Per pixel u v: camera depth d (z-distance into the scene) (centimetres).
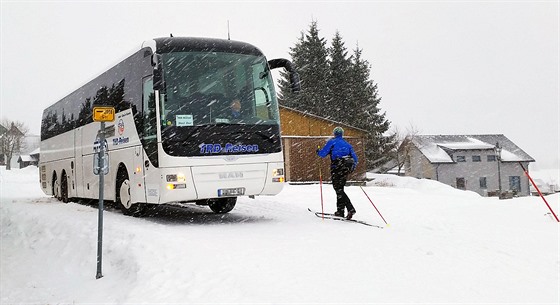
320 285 580
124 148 1148
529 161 6350
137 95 1083
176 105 977
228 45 1062
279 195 1859
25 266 956
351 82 5259
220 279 613
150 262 715
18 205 1549
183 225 1019
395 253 732
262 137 1030
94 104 1384
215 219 1141
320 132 3431
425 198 1753
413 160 6388
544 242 816
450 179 6141
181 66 999
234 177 991
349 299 533
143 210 1162
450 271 638
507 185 6316
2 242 1155
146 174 1023
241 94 1037
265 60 1082
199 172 964
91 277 790
